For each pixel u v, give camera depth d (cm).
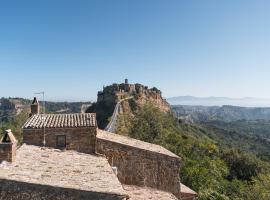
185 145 7156
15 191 1512
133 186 2456
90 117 2562
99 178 1769
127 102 12838
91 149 2419
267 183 5494
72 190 1538
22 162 1862
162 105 15688
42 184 1527
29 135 2391
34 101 2931
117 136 2828
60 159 2094
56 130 2403
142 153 2512
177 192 2575
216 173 5894
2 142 1834
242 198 5128
